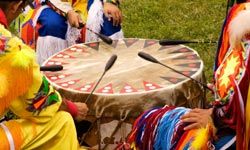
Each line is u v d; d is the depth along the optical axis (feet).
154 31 19.74
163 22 20.59
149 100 9.75
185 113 9.27
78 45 12.13
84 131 10.40
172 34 19.40
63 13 13.84
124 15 21.33
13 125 8.84
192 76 10.27
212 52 17.47
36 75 8.61
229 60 8.70
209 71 16.06
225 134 8.61
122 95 9.69
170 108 9.64
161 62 10.98
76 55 11.62
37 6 14.16
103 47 11.98
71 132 9.14
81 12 14.28
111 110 9.78
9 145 8.66
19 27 14.34
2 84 8.25
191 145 8.61
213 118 8.50
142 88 9.91
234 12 9.13
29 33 14.06
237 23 7.95
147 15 21.26
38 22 13.87
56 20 13.73
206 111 8.93
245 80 8.00
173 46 11.80
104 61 11.24
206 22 20.35
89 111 9.93
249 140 7.93
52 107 8.93
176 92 9.93
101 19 13.75
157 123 9.43
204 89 10.73
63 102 9.31
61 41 13.82
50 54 13.78
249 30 7.86
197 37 19.02
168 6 22.16
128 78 10.33
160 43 11.74
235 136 8.51
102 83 10.21
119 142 10.05
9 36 8.53
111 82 10.21
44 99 8.78
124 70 10.68
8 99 8.39
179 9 21.79
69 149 9.05
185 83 10.09
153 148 9.43
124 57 11.33
